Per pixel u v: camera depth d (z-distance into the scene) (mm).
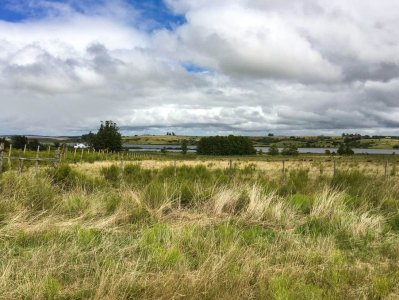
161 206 8266
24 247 5809
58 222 7055
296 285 4820
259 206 8281
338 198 9242
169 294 4449
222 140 97062
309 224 7688
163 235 6352
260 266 5297
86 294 4480
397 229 7844
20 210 7344
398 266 5688
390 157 59438
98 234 6445
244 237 6703
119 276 4699
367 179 15414
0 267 4930
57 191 9469
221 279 4824
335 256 5805
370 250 6430
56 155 17312
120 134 68000
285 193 11891
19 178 9047
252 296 4648
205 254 5660
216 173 19328
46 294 4379
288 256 5801
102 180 13469
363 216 7824
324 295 4691
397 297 4766
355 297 4711
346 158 57125
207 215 8359
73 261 5309
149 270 5172
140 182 12930
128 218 7777
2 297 4230
